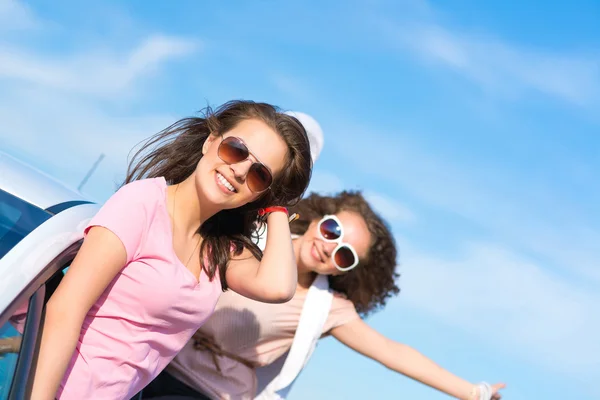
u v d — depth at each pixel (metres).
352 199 4.34
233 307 3.71
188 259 2.56
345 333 4.28
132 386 2.44
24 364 2.00
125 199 2.32
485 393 4.37
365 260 4.32
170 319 2.42
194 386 3.67
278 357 3.97
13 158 2.43
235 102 2.69
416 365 4.36
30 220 2.16
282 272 2.79
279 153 2.65
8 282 1.97
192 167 2.74
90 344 2.31
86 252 2.21
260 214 2.89
